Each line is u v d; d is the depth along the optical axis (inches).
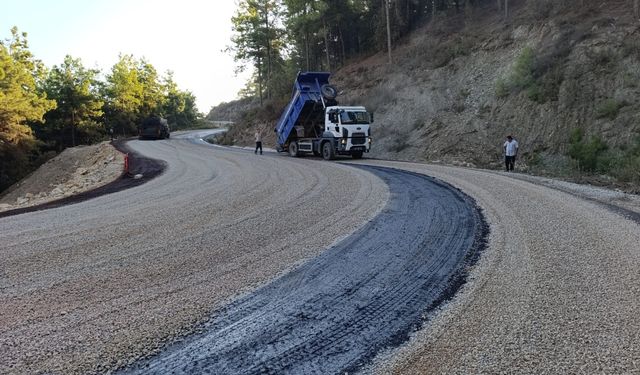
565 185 458.6
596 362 118.5
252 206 365.7
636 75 725.9
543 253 216.1
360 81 1391.5
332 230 273.9
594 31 852.0
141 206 387.9
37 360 126.9
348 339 136.9
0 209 461.7
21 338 141.3
